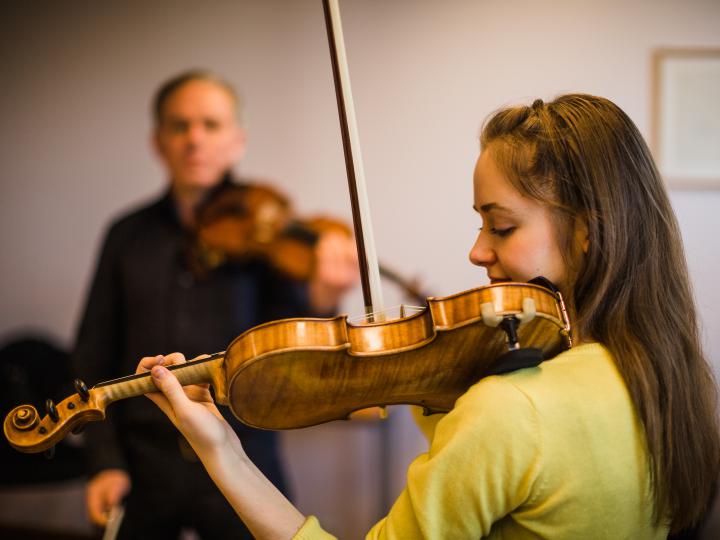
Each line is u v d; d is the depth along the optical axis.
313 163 3.55
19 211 3.73
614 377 0.98
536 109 1.09
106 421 2.41
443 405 1.19
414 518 0.96
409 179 3.45
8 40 3.68
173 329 2.61
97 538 2.38
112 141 3.67
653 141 3.25
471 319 0.98
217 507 2.41
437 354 1.04
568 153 1.03
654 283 1.04
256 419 1.10
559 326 0.99
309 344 1.00
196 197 2.96
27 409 1.03
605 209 1.02
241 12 3.57
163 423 2.40
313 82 3.54
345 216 3.54
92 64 3.66
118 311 2.65
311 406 1.10
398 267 3.45
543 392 0.93
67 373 3.29
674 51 3.24
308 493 3.59
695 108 3.24
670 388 1.00
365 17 3.44
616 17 3.29
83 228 3.70
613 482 0.94
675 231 1.09
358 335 1.03
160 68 3.62
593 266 1.03
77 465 3.02
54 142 3.70
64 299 3.72
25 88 3.69
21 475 2.98
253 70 3.57
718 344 3.14
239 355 1.01
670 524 1.04
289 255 2.90
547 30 3.33
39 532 3.64
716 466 1.09
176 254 2.68
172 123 3.05
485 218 1.09
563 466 0.92
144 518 2.41
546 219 1.03
